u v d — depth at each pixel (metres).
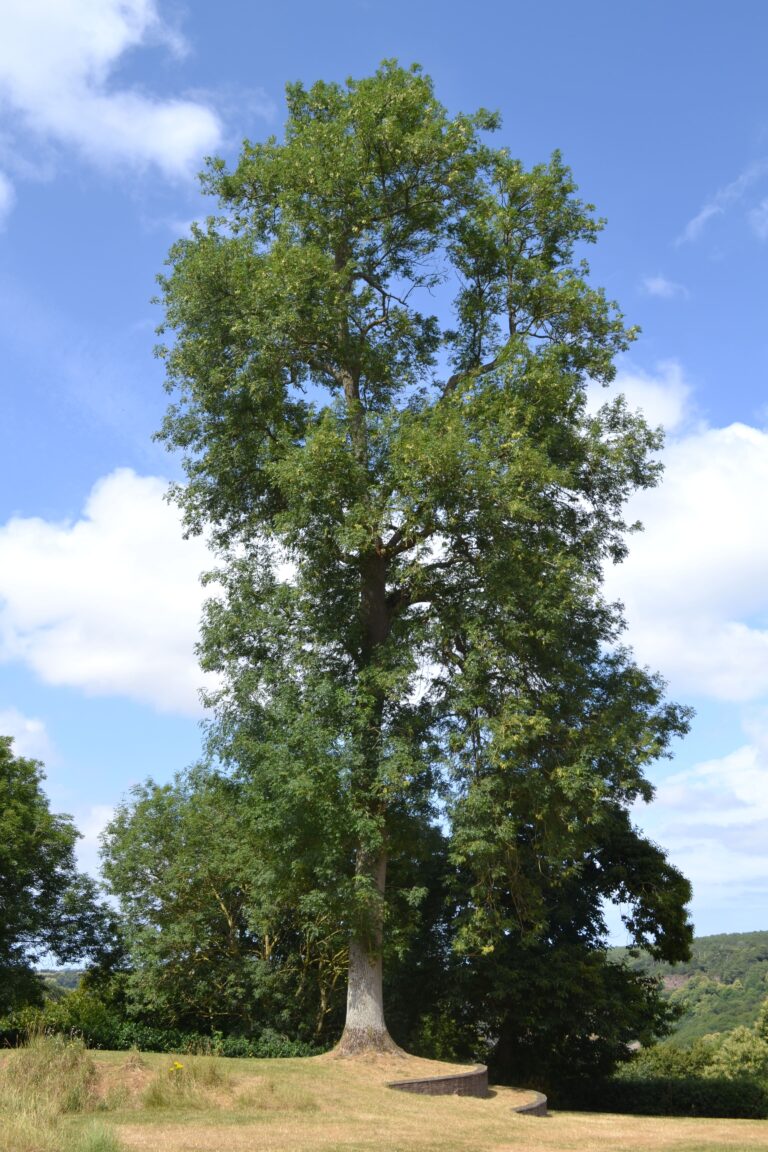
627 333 25.94
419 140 24.84
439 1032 33.53
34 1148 11.36
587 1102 32.88
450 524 22.77
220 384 25.08
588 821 23.28
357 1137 14.21
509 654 22.86
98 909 34.31
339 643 24.64
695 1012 122.19
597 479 25.94
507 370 24.12
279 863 22.34
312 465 22.31
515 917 29.56
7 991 30.77
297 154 25.22
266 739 22.80
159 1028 30.67
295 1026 30.69
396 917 24.31
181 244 26.66
